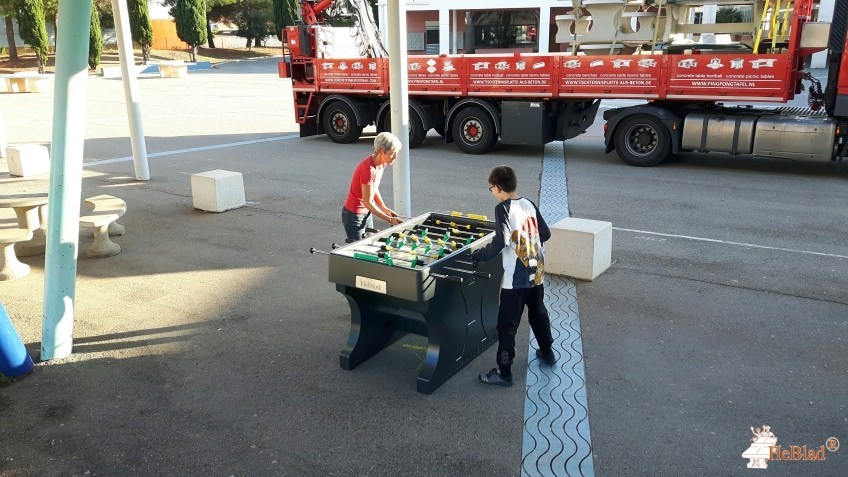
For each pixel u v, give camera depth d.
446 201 10.00
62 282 5.01
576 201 9.84
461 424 4.15
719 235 8.05
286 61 16.47
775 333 5.36
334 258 4.54
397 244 4.84
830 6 25.73
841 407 4.28
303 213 9.38
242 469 3.74
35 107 24.06
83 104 4.88
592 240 6.45
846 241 7.76
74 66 4.74
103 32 50.16
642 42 12.28
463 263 4.59
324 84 15.64
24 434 4.11
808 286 6.36
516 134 13.48
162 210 9.68
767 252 7.39
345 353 4.88
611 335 5.37
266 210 9.57
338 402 4.44
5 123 19.81
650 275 6.72
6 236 6.83
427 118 14.73
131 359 5.09
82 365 5.00
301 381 4.73
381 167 5.63
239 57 52.47
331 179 11.66
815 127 10.85
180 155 14.23
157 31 53.25
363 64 14.93
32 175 12.42
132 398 4.52
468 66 13.61
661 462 3.74
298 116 16.56
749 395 4.43
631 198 9.99
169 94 28.11
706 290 6.29
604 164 12.85
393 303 4.68
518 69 13.11
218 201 9.39
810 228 8.32
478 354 5.09
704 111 12.02
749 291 6.25
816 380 4.61
